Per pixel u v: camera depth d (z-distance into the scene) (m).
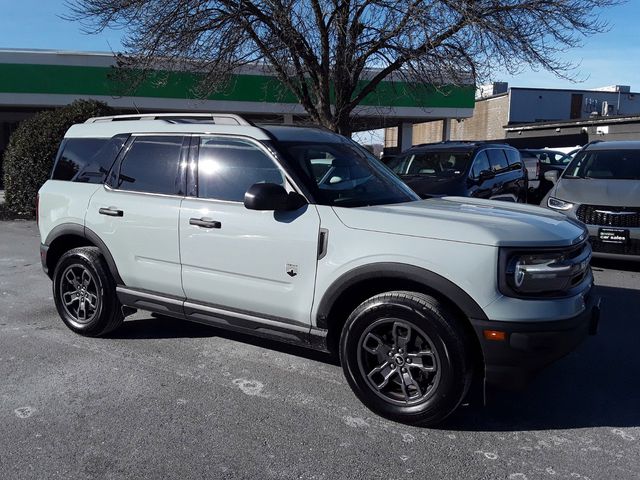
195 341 5.35
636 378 4.63
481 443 3.59
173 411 3.97
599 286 7.57
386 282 3.90
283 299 4.17
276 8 10.78
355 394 3.97
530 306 3.49
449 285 3.56
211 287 4.50
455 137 47.88
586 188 8.53
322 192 4.23
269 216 4.21
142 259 4.88
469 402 4.16
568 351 3.62
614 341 5.48
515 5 10.76
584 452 3.49
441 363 3.61
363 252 3.81
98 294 5.22
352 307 4.16
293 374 4.61
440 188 9.59
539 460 3.40
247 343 5.30
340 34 11.42
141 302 4.99
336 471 3.28
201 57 12.18
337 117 12.55
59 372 4.61
